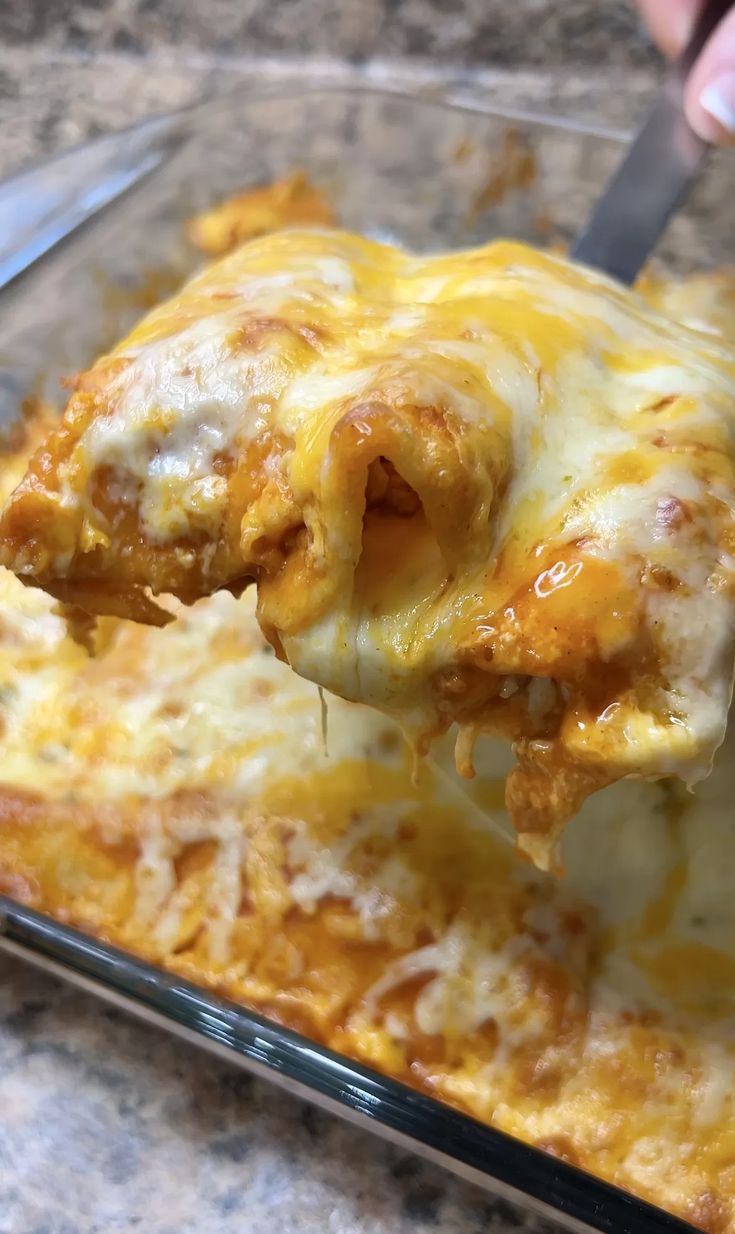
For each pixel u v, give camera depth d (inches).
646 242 15.2
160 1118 12.1
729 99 14.1
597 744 9.3
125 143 19.5
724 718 9.4
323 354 10.6
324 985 12.3
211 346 10.6
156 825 13.1
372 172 19.6
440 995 12.1
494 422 9.5
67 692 14.1
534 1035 11.9
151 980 11.7
